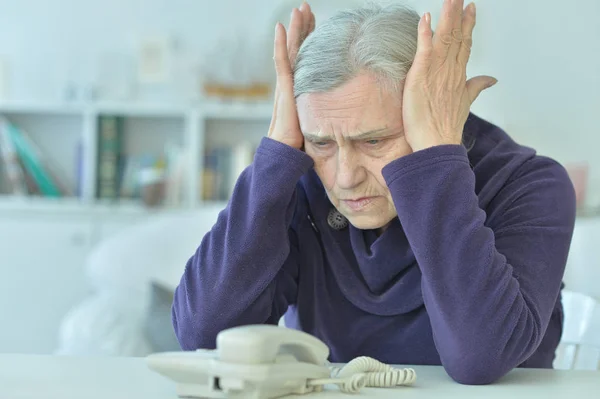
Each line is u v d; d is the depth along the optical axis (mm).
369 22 1306
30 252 4406
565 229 1415
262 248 1418
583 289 2121
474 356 1216
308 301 1574
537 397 1110
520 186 1459
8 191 4547
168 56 4590
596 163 4277
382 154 1323
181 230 3725
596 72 4281
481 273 1240
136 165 4477
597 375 1286
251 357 969
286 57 1425
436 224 1259
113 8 4727
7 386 1091
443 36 1315
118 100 4602
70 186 4684
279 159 1407
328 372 1118
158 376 1163
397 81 1289
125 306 3633
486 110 4348
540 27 4312
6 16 4730
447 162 1268
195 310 1426
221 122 4625
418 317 1498
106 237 4391
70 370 1196
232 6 4680
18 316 4441
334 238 1533
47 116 4688
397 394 1105
